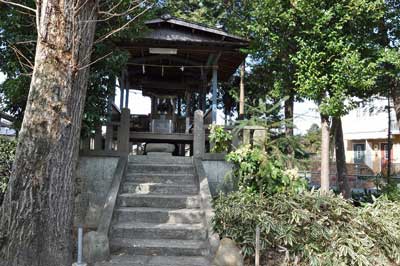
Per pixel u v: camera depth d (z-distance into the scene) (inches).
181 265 174.6
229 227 189.3
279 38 290.0
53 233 111.0
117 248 191.5
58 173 113.0
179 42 317.4
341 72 259.4
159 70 409.7
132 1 161.5
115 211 216.2
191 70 409.1
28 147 110.5
